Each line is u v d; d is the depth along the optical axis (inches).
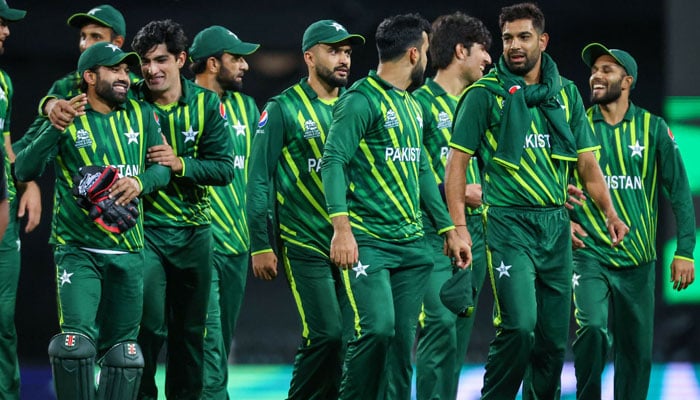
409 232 840.3
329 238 880.3
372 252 825.5
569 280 860.0
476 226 1005.8
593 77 973.2
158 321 890.7
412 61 843.4
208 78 1035.9
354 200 832.9
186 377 919.7
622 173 962.7
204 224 901.2
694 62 1461.6
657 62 1509.6
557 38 1524.4
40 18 1486.2
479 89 850.1
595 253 951.6
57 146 831.1
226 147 897.5
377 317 810.8
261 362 1498.5
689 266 973.2
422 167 863.1
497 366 844.6
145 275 880.3
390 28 840.3
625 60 964.0
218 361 966.4
